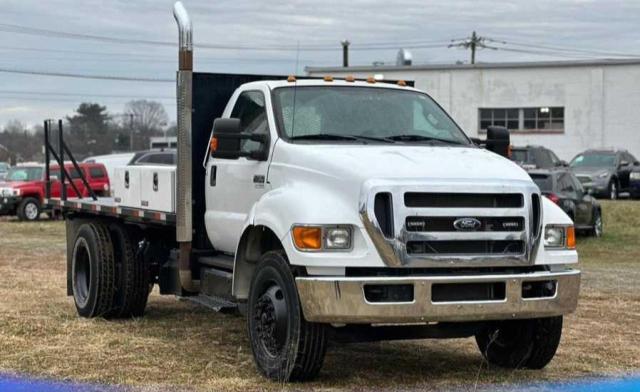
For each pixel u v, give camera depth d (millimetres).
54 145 15945
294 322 6641
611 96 45875
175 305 11133
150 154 30812
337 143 7430
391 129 7754
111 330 9242
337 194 6633
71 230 11141
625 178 33156
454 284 6500
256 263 7504
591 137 46281
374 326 6934
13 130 87750
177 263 8984
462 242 6535
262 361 7016
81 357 7848
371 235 6406
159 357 7895
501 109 47938
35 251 18500
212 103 8617
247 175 7711
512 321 7465
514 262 6648
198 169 8586
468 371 7586
